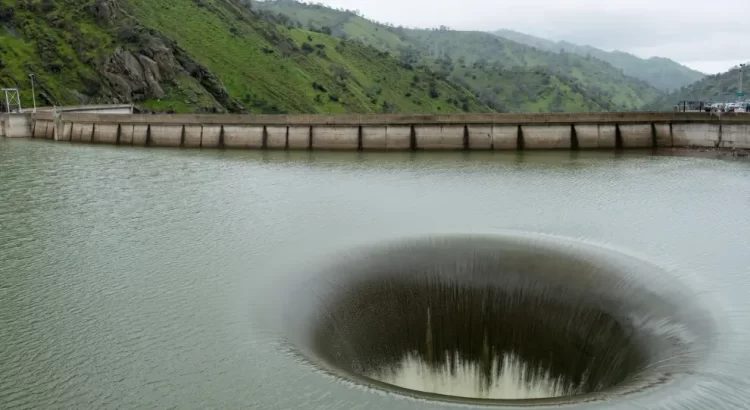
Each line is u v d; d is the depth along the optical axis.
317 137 89.19
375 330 29.62
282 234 41.88
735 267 34.19
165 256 36.94
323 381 21.77
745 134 74.69
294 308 28.33
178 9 198.88
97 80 146.62
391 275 32.78
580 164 71.12
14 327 26.97
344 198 54.22
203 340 25.25
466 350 30.80
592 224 44.38
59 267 35.03
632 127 81.06
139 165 74.19
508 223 44.94
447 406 19.89
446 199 53.50
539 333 30.14
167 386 21.86
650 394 20.31
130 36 155.75
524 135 83.31
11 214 47.38
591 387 26.28
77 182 61.44
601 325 28.33
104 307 29.06
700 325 25.44
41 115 113.00
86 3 159.88
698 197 52.81
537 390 28.34
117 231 42.69
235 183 61.69
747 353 22.95
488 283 32.38
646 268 31.08
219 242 39.91
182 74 161.50
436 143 85.25
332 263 33.62
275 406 20.33
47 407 20.84
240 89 179.88
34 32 148.75
